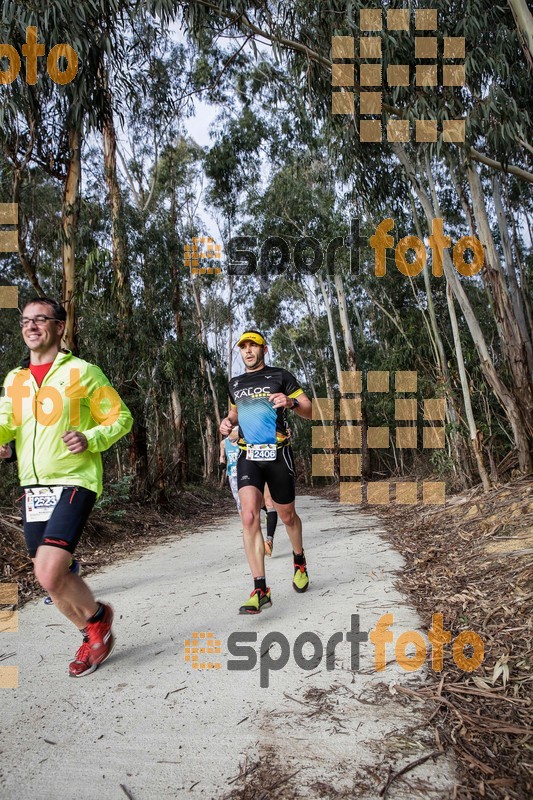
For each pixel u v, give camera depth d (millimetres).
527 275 13383
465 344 9531
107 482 10086
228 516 12211
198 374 15172
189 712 2340
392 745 2035
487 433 8516
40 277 12875
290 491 3932
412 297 15047
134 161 14586
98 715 2334
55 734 2184
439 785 1798
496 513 5945
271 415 3863
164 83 11859
